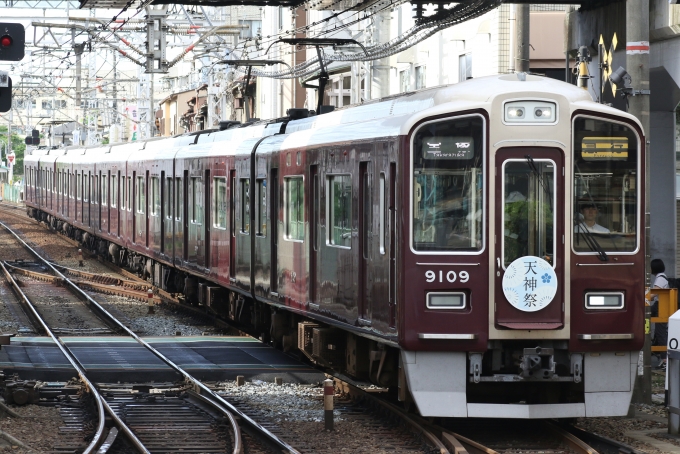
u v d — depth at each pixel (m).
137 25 82.06
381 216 25.41
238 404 28.98
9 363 34.28
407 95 26.83
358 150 27.17
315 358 31.77
